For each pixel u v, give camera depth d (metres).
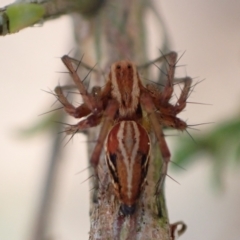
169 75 0.07
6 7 0.06
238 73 0.09
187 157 0.07
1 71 0.10
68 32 0.09
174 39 0.09
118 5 0.07
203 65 0.09
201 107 0.09
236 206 0.09
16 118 0.09
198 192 0.09
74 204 0.09
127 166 0.06
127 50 0.07
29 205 0.09
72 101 0.07
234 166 0.07
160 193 0.06
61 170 0.07
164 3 0.09
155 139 0.07
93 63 0.07
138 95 0.07
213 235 0.09
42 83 0.10
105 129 0.06
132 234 0.06
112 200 0.06
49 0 0.06
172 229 0.06
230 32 0.09
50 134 0.07
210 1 0.09
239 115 0.07
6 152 0.10
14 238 0.09
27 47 0.10
